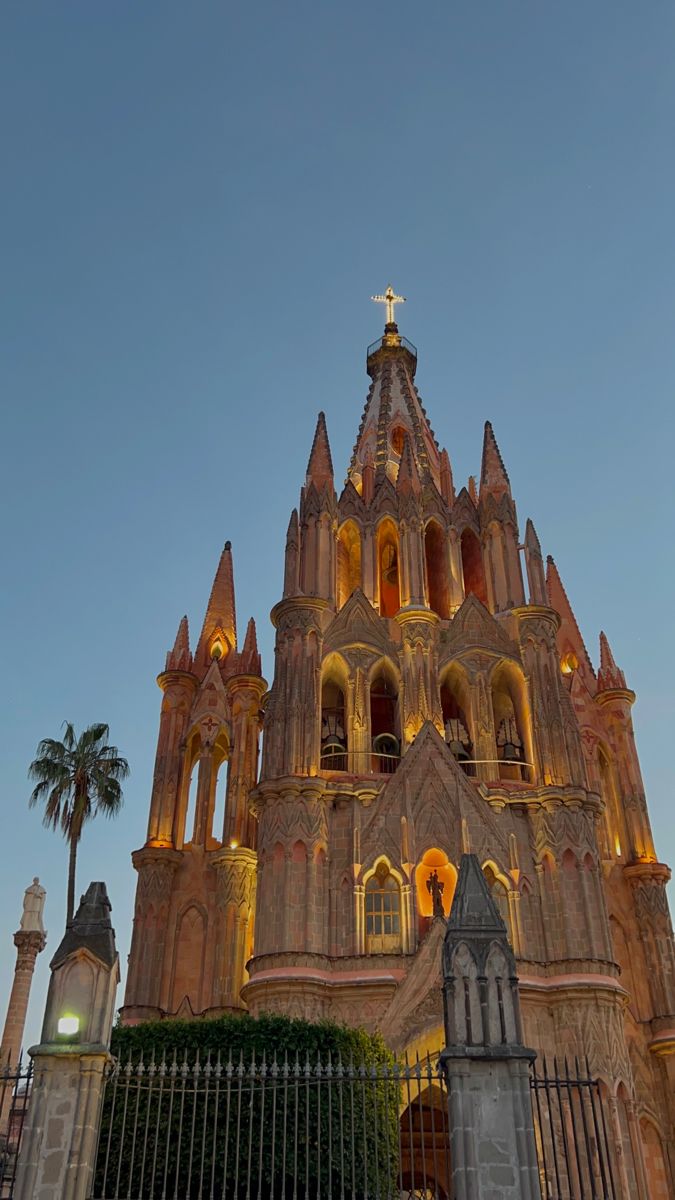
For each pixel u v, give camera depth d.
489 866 45.00
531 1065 20.30
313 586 53.56
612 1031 40.75
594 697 59.31
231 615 64.31
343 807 46.31
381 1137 23.31
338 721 52.59
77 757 53.31
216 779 58.66
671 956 49.12
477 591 59.56
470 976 20.64
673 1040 46.09
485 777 49.03
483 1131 18.77
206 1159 21.95
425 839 45.38
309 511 56.81
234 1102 22.97
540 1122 19.34
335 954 42.31
